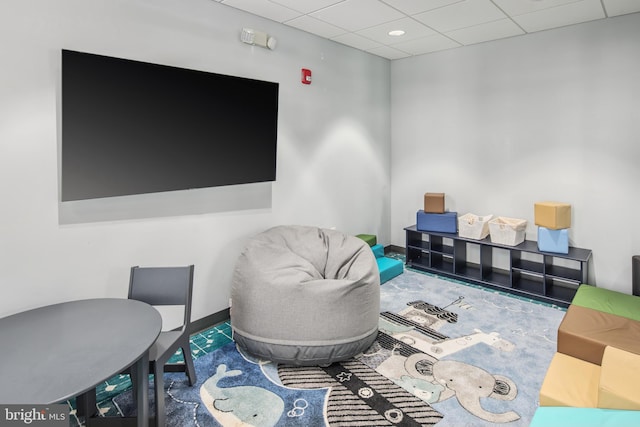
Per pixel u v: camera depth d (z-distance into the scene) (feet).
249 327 8.32
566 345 7.09
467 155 14.25
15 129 6.64
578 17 10.82
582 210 11.81
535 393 7.14
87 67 6.85
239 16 10.00
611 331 7.11
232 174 9.62
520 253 13.17
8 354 4.75
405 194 16.29
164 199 8.87
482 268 13.01
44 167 7.00
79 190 7.00
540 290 11.98
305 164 12.44
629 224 11.03
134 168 7.68
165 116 8.06
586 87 11.42
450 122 14.57
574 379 6.05
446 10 10.19
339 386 7.45
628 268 11.14
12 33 6.50
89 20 7.39
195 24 9.08
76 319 5.76
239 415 6.62
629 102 10.75
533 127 12.57
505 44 12.87
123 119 7.41
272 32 10.91
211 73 8.81
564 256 11.05
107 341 5.09
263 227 11.26
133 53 8.05
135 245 8.43
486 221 13.04
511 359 8.34
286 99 11.54
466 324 10.08
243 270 8.81
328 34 12.23
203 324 9.91
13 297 6.81
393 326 10.01
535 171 12.66
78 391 4.04
